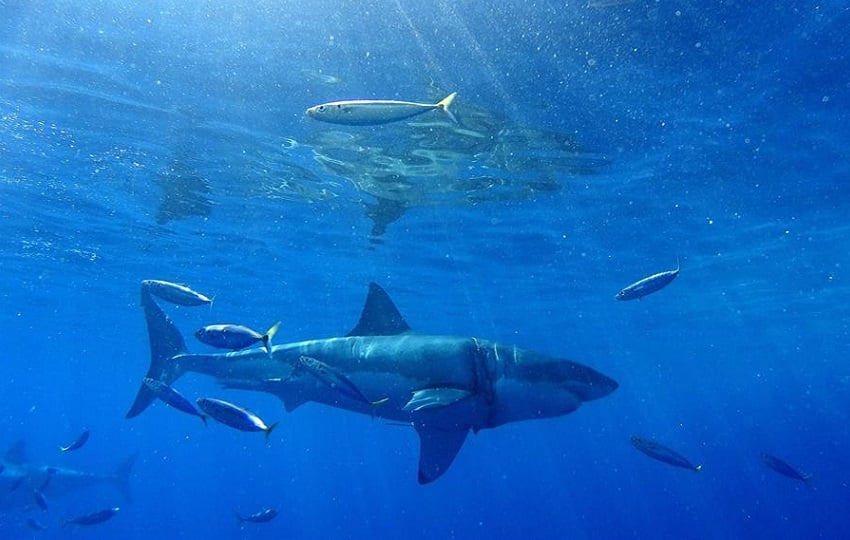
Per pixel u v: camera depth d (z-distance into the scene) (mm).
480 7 8164
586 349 47219
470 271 24125
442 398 6820
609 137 12547
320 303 29625
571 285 26516
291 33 8789
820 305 31469
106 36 9055
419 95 10500
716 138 12602
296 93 10570
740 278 25328
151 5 8289
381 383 8250
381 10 8234
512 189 15656
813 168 14195
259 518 11531
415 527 55406
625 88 10469
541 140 12695
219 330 5703
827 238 19859
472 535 49812
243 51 9305
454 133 12375
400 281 25594
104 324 35906
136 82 10406
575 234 19406
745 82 10328
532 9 8195
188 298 6488
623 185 15336
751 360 56469
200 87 10508
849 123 11898
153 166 14227
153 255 21891
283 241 20094
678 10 8281
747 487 84938
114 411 132500
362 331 9039
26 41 9258
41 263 23297
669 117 11617
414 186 15430
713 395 107000
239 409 5875
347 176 14781
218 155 13539
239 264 22859
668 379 73938
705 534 43938
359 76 9914
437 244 20500
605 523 51219
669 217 17766
